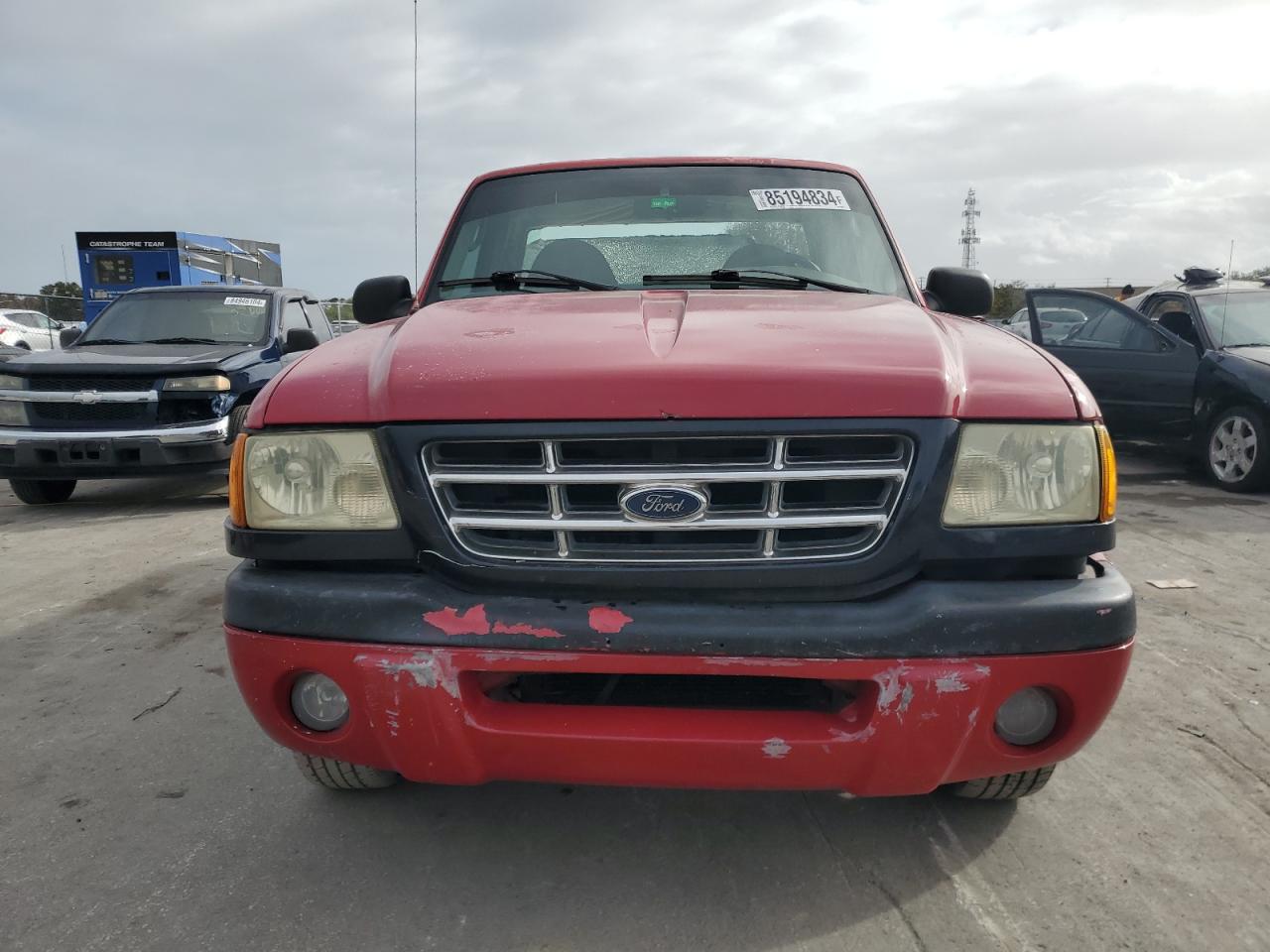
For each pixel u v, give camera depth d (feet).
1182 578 15.24
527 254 10.27
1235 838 7.78
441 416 6.20
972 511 6.20
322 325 31.09
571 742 6.12
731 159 11.19
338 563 6.52
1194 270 26.96
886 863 7.41
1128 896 6.98
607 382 6.08
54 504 23.30
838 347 6.59
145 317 26.43
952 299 10.48
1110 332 26.21
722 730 6.09
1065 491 6.28
